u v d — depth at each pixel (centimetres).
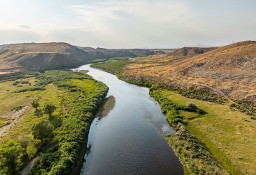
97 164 5316
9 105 9188
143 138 6512
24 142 5359
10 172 4703
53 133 6425
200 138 6156
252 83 10081
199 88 10650
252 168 4719
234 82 10669
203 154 5262
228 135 6153
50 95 10562
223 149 5494
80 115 7550
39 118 7588
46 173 4588
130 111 8806
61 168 4591
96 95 10112
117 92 11875
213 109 8131
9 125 7206
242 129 6438
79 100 9394
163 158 5450
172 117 7500
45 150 5603
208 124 6919
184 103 8969
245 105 8412
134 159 5459
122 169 5078
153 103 9750
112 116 8319
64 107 8738
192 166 4888
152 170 4994
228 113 7675
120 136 6688
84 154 5778
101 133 6925
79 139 5984
